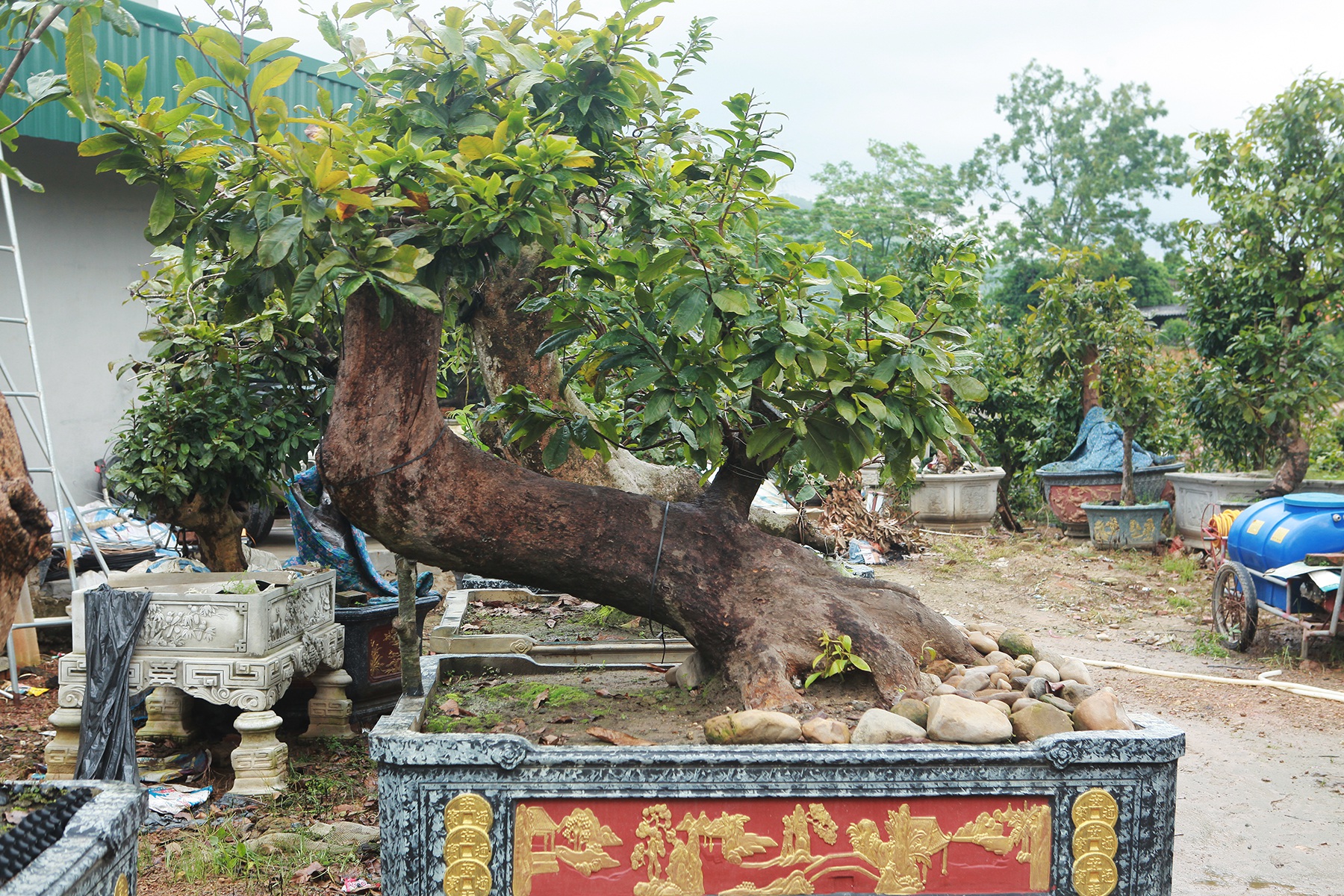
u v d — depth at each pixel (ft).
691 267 9.59
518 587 19.43
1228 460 41.11
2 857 5.83
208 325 17.06
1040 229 129.80
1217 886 12.85
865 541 37.63
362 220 9.08
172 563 18.40
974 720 8.86
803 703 9.80
